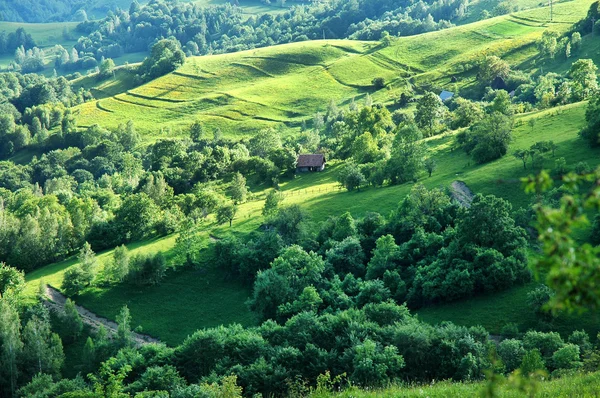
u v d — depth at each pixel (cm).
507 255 8638
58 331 9688
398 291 8838
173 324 9988
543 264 1179
